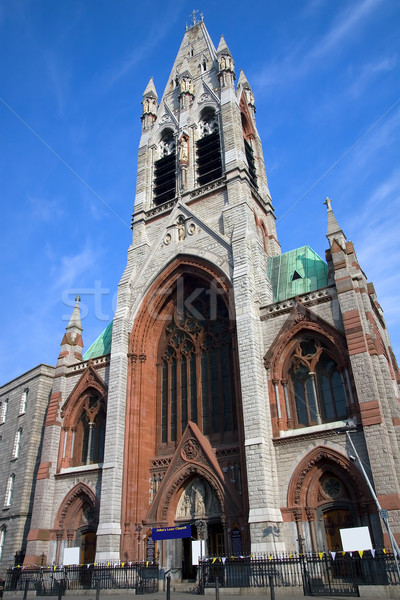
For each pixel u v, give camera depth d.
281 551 30.52
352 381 33.16
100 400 45.94
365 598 23.97
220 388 41.44
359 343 33.00
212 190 49.88
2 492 52.44
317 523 31.52
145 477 40.78
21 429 54.31
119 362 44.34
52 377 55.62
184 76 63.25
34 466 50.75
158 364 46.50
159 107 65.31
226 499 34.81
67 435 46.25
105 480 39.59
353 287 35.34
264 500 31.66
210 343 44.06
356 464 30.75
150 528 37.38
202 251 45.62
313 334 36.59
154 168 59.75
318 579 27.50
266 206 56.56
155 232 52.91
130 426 42.00
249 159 57.84
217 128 56.75
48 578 38.62
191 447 38.47
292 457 33.38
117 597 30.41
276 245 55.28
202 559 31.52
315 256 47.69
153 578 34.28
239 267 41.56
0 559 48.12
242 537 32.97
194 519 36.78
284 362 37.12
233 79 58.88
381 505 28.23
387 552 26.31
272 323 38.81
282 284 46.06
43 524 42.19
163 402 44.72
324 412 34.78
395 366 42.88
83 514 42.47
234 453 37.19
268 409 35.84
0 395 61.56
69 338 52.53
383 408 31.55
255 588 28.03
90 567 37.03
